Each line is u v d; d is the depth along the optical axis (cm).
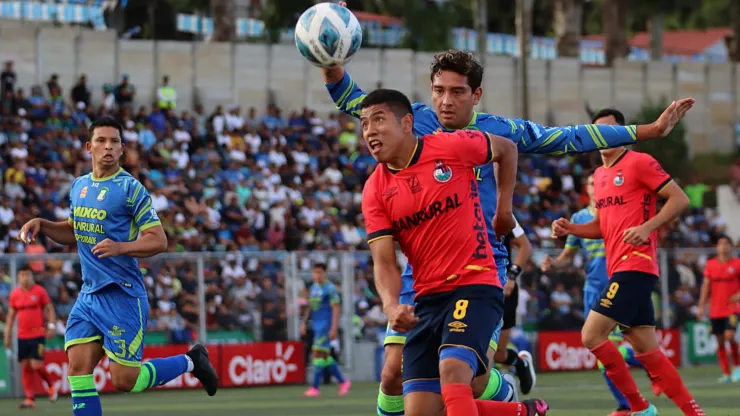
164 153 8869
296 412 4841
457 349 2098
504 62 12150
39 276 6544
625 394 3319
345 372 7369
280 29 13850
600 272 4238
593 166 10619
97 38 10062
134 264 2970
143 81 10262
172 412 4984
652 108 12519
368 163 9919
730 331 6519
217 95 10600
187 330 6831
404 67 11481
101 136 2973
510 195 2256
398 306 2053
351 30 2564
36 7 12200
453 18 15862
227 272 7019
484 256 2161
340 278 7394
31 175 8056
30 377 5700
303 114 10006
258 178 9106
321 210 9025
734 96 13550
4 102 8600
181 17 13312
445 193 2128
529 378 3847
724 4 19662
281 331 7169
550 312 7862
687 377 6869
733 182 12031
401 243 2205
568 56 14162
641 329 3291
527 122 2539
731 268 6556
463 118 2447
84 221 2972
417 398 2216
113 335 2923
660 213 3141
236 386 6962
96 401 2945
